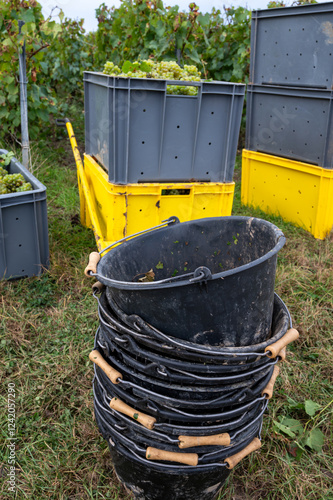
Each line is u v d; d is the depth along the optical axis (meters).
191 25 5.97
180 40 5.98
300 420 2.42
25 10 5.75
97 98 3.56
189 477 1.69
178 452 1.59
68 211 4.80
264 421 2.36
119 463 1.81
